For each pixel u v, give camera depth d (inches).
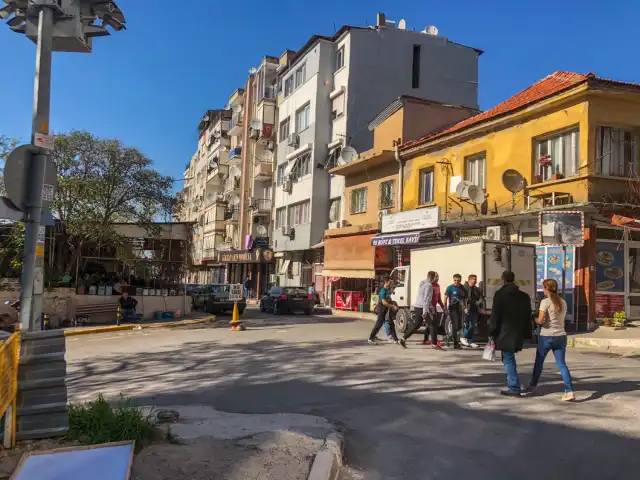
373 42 1273.4
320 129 1312.7
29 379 185.2
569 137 658.2
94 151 874.8
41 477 153.9
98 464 162.1
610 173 631.2
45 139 213.2
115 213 906.1
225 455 186.1
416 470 191.8
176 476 166.1
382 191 1046.4
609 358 451.2
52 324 752.3
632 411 256.7
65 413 188.7
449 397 294.5
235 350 504.7
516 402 280.5
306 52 1389.0
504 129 749.3
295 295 1051.3
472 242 589.0
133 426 199.2
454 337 507.2
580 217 598.2
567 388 282.0
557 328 290.8
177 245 1012.5
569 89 636.7
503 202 738.8
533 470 187.9
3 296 721.0
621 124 631.8
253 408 280.1
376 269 986.1
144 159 909.2
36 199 208.7
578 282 631.2
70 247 932.0
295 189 1395.2
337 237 1123.3
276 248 1521.9
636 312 641.0
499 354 464.1
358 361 423.8
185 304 963.3
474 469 190.9
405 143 982.4
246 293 1790.1
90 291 838.5
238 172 1958.7
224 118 2329.0
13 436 180.9
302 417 248.5
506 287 301.6
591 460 194.9
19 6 220.4
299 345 533.3
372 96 1259.8
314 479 165.8
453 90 1339.8
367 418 257.4
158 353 499.8
